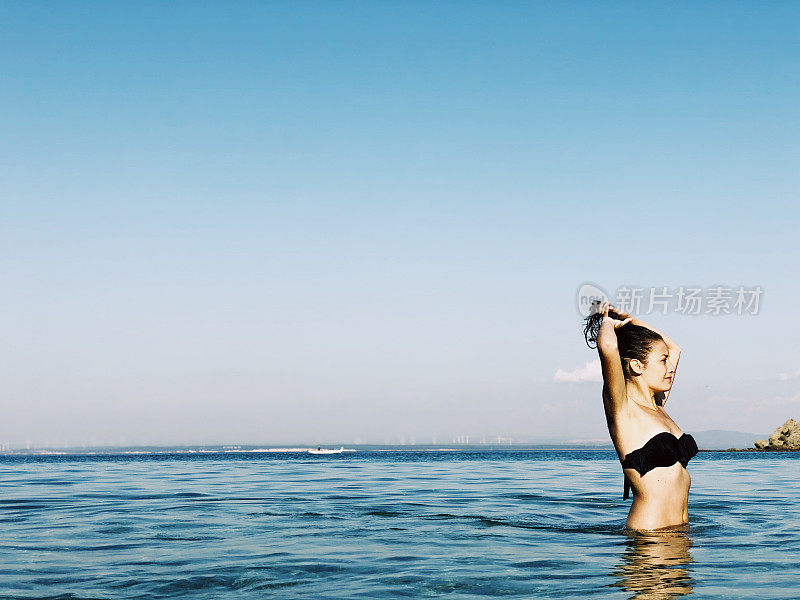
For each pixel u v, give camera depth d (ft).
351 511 29.04
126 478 61.26
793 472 68.95
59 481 56.18
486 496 37.37
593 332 20.43
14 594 14.10
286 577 15.55
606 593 13.78
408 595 13.85
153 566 16.85
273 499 35.94
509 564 16.70
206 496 38.32
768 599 13.16
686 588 14.10
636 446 19.47
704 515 27.04
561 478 57.11
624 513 27.78
